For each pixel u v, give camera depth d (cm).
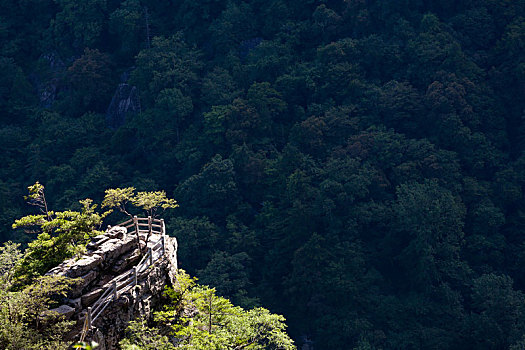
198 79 10569
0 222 8806
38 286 2702
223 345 2853
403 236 8156
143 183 9312
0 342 2475
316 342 7475
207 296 3231
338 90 10031
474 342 7062
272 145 9569
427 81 9750
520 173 8819
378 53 10106
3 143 10188
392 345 7038
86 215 3312
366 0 10762
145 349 2788
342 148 9150
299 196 8350
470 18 10456
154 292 3195
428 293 7575
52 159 10100
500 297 6981
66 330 2586
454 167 8600
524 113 9612
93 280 2902
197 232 8288
